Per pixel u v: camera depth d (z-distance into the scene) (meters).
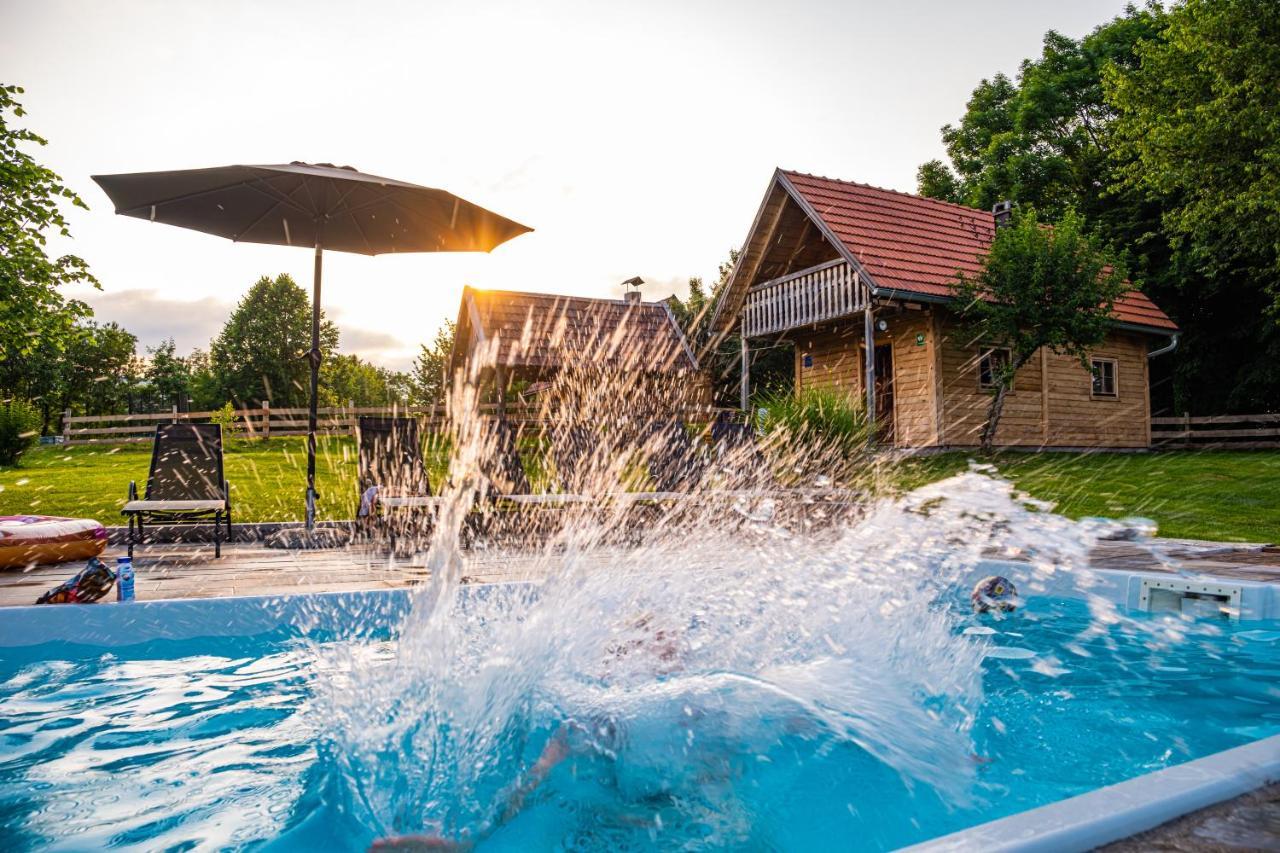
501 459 7.95
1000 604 4.52
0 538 6.13
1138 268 21.95
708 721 2.33
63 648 3.95
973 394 15.67
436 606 4.00
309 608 4.39
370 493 7.56
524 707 2.45
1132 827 1.32
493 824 2.15
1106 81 20.92
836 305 15.02
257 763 2.63
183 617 4.15
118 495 11.01
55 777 2.54
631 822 2.21
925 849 1.21
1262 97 17.47
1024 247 13.80
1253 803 1.43
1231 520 8.49
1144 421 18.38
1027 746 2.70
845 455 9.05
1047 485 11.37
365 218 7.75
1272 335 20.73
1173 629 4.27
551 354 20.53
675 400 18.45
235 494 11.26
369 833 2.12
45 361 40.19
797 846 2.06
